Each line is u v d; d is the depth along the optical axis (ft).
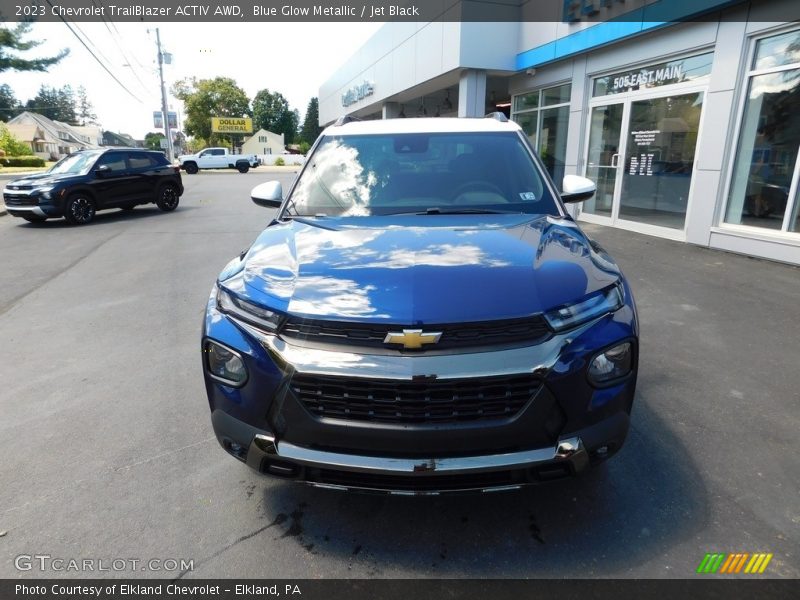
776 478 9.05
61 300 20.15
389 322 6.64
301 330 6.97
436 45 44.60
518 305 6.84
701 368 13.30
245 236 33.40
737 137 25.27
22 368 14.15
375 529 8.02
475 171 11.31
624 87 32.42
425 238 8.67
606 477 9.10
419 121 13.03
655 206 30.83
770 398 11.78
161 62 123.75
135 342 15.89
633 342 7.32
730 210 26.30
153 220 40.96
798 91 22.50
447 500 8.61
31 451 10.23
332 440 6.86
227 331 7.49
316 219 10.22
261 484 9.14
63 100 417.08
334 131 12.76
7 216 43.75
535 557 7.40
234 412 7.41
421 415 6.63
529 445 6.79
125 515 8.41
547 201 10.69
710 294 19.16
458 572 7.18
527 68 40.32
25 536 7.97
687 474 9.16
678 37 27.63
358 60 71.77
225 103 267.59
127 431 10.93
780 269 22.44
